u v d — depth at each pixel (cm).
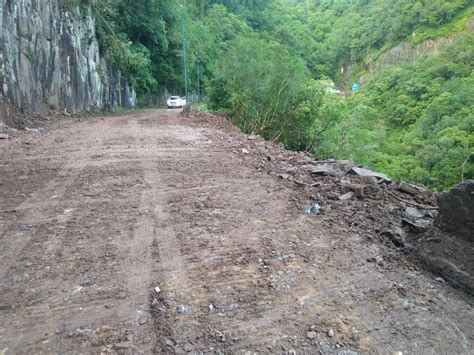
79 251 342
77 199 482
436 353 228
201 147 849
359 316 259
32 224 400
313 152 1798
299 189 538
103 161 696
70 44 1970
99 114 2262
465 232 313
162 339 230
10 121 1221
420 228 380
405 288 294
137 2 3133
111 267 315
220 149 830
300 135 1773
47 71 1683
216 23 5456
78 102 2081
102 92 2591
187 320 248
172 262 325
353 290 289
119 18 2958
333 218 426
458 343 237
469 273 298
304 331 242
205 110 1983
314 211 448
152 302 267
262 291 284
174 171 629
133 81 3388
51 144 873
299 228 400
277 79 1596
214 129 1227
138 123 1426
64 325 242
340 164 673
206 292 281
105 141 923
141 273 306
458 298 286
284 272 311
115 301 268
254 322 249
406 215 439
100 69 2533
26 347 221
